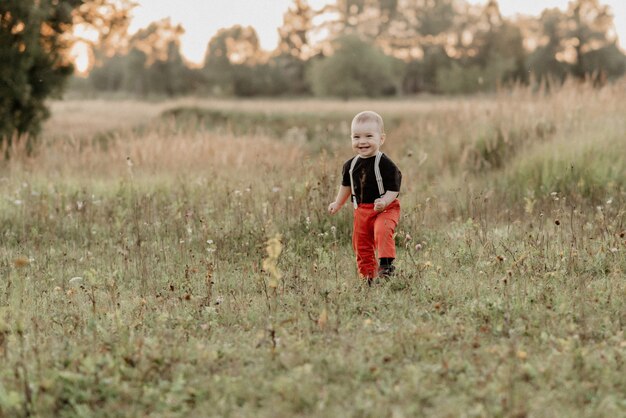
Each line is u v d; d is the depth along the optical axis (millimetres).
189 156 11828
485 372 3508
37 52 14961
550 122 12477
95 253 7059
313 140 23266
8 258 6781
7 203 8852
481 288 5082
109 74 116625
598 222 6738
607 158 9625
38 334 4395
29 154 13820
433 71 92875
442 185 10273
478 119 13625
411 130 15359
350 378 3508
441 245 6758
